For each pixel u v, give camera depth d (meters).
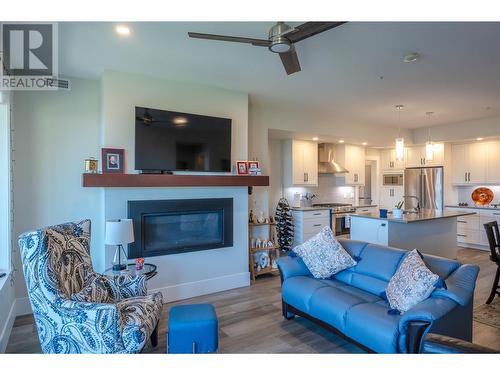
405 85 3.97
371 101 4.74
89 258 2.52
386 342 2.04
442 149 6.72
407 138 7.18
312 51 2.94
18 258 3.30
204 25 2.40
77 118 3.60
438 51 2.93
